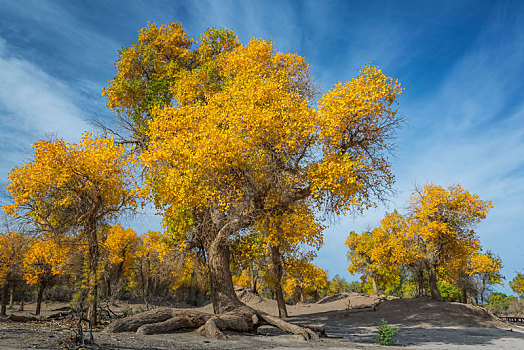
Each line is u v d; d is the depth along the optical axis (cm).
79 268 1393
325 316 2512
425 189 2578
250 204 1316
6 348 668
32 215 1292
